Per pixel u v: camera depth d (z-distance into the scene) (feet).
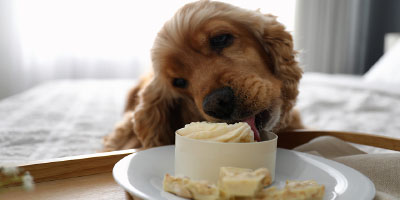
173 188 1.09
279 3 7.68
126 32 7.47
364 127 2.68
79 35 7.30
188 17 1.97
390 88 4.10
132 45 7.52
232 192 1.00
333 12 8.25
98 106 3.75
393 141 1.72
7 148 2.04
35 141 2.23
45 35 7.08
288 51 2.15
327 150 1.64
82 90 4.88
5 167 1.07
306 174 1.30
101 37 7.41
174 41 1.98
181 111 2.39
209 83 1.82
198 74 1.91
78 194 1.23
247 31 2.08
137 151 1.49
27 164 1.31
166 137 2.31
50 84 5.53
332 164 1.31
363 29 8.28
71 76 7.40
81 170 1.39
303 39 8.18
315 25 8.20
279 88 2.00
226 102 1.70
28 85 7.14
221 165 1.18
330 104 3.67
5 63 6.91
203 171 1.19
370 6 8.11
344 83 4.59
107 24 7.38
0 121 2.83
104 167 1.43
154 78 2.28
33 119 2.95
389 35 7.28
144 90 2.33
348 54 8.41
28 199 1.19
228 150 1.17
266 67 2.10
